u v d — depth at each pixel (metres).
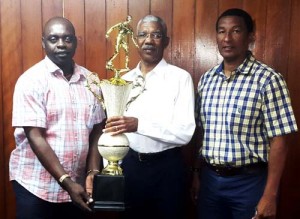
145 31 1.62
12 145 2.06
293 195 1.99
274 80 1.41
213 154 1.50
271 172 1.43
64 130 1.45
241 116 1.44
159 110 1.62
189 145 2.00
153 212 1.69
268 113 1.42
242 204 1.48
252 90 1.43
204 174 1.60
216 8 1.93
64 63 1.48
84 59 2.00
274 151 1.42
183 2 1.94
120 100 1.42
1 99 2.04
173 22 1.96
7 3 1.97
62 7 1.97
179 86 1.63
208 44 1.95
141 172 1.64
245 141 1.45
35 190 1.46
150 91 1.64
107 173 1.42
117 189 1.38
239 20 1.47
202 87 1.61
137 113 1.63
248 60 1.49
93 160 1.57
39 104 1.41
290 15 1.89
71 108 1.47
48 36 1.44
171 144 1.61
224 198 1.52
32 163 1.48
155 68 1.66
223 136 1.48
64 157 1.46
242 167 1.47
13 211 2.11
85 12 1.97
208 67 1.97
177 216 1.65
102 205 1.38
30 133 1.40
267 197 1.42
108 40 1.98
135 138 1.63
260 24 1.91
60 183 1.39
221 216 1.57
